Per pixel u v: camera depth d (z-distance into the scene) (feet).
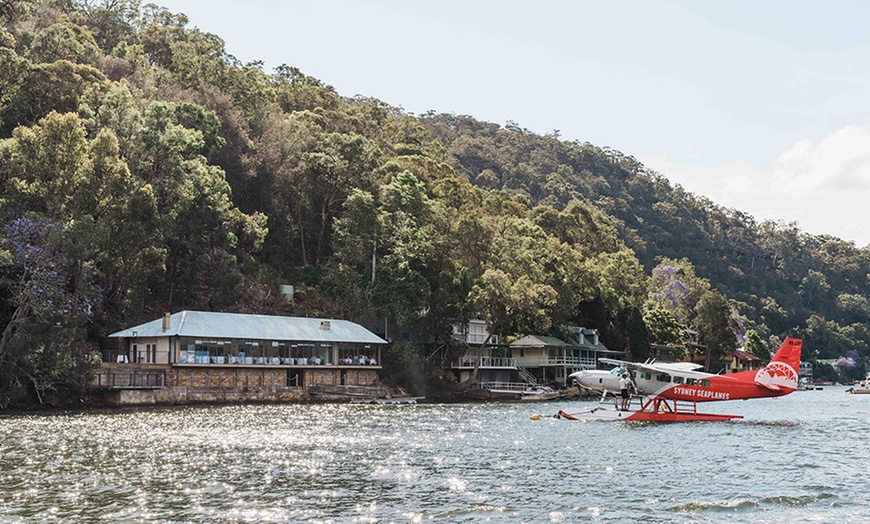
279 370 294.87
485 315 366.22
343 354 313.53
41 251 238.68
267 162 394.11
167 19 522.06
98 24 483.92
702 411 259.39
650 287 616.80
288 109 531.91
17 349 229.86
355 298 356.38
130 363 260.62
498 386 374.63
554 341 415.64
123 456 128.88
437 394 342.85
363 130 526.16
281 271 378.73
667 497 95.45
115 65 387.14
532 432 174.40
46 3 439.63
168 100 375.25
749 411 269.03
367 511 87.51
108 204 264.72
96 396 254.47
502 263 391.04
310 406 268.82
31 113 326.44
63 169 261.03
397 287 346.13
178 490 99.09
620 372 224.94
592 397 376.48
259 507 89.40
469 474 112.27
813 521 83.51
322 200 407.23
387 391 320.09
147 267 276.21
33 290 233.96
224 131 387.75
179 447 140.67
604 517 84.94
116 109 305.53
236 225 342.44
